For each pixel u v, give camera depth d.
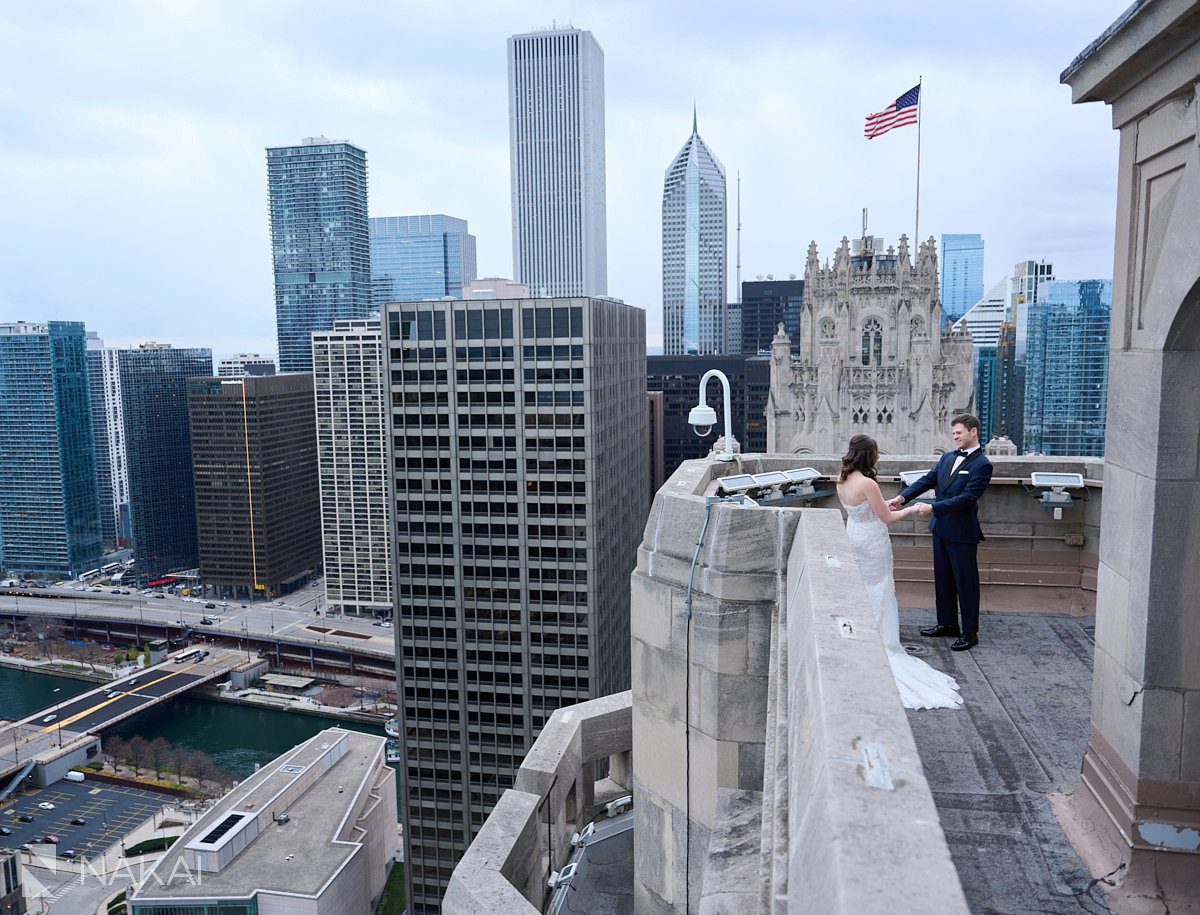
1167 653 5.65
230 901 86.50
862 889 2.10
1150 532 5.67
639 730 9.41
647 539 9.18
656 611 8.95
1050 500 11.21
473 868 9.41
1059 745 7.57
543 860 11.81
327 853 95.94
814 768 3.08
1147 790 5.72
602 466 113.81
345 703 180.88
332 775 116.12
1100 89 6.25
